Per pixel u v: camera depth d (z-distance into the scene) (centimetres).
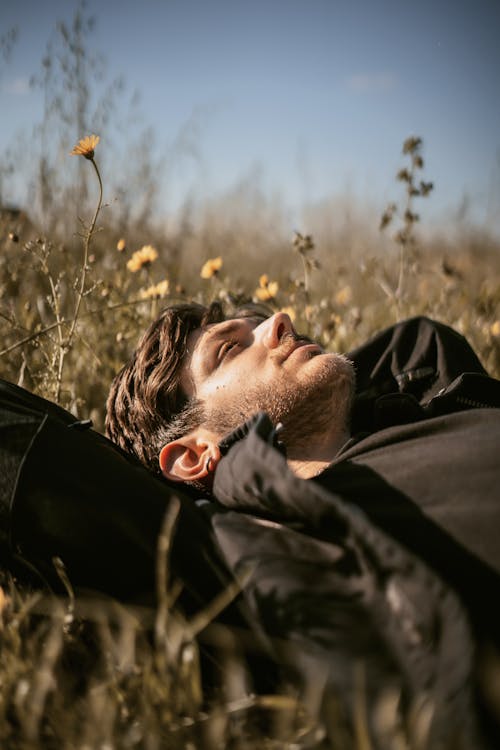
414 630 115
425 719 105
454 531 129
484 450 141
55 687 117
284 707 115
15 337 252
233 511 150
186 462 181
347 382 184
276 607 125
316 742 111
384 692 114
